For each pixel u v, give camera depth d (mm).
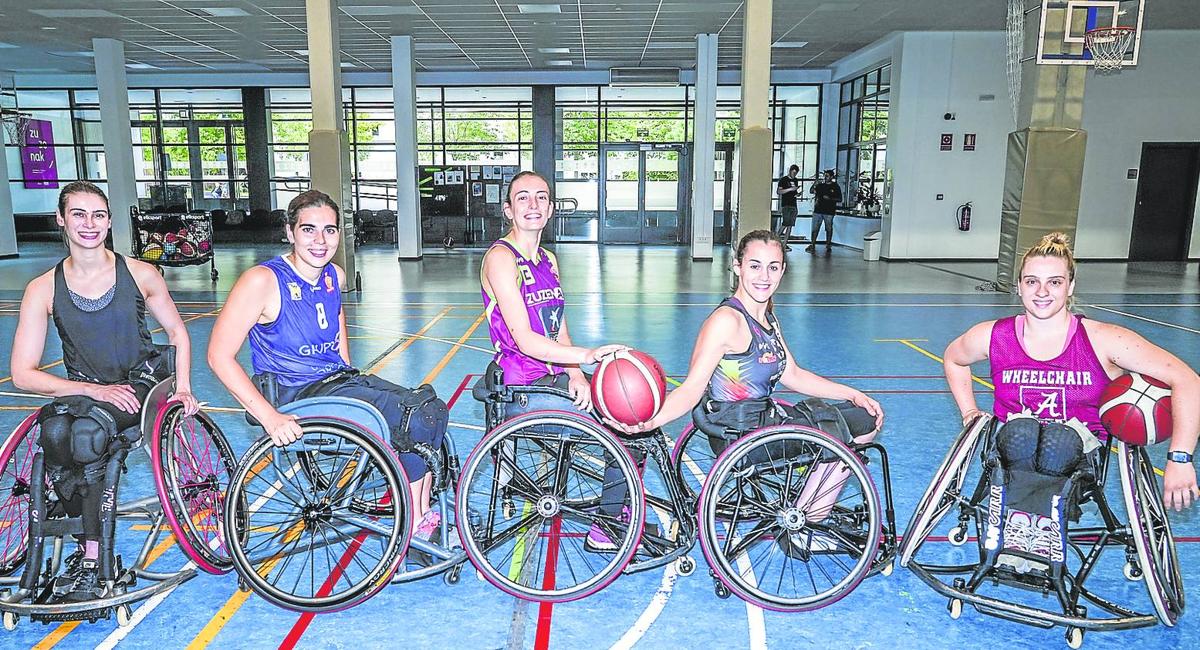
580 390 2930
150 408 2756
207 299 10367
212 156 19984
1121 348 2541
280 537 3326
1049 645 2555
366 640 2561
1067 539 2865
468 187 19094
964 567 2850
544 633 2605
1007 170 10398
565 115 19312
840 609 2770
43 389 2719
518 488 2994
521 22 13227
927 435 4664
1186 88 14273
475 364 6527
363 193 19797
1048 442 2523
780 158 19859
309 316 2891
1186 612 2729
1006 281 10523
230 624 2650
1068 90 9672
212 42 14914
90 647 2506
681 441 2977
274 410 2680
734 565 3109
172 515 2654
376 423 2746
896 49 14680
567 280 12180
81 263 2756
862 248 17250
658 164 19391
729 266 14180
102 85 14602
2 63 17906
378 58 16875
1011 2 10430
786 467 2803
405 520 2707
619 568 2740
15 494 2766
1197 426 2430
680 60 17281
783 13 12750
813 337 7672
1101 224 14766
